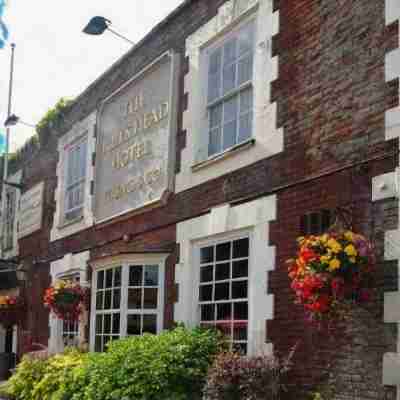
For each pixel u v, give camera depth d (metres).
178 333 9.20
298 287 6.71
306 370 7.55
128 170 12.34
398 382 6.34
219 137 10.06
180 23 11.34
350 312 6.99
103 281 11.84
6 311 17.03
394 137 6.84
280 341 8.02
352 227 7.17
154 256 10.72
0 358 17.20
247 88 9.52
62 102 16.05
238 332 8.92
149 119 11.77
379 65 7.19
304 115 8.21
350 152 7.41
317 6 8.28
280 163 8.48
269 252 8.41
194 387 8.51
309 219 7.61
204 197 9.95
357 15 7.61
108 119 13.51
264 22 9.21
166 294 10.58
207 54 10.60
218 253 9.56
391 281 6.58
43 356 12.56
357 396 6.84
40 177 17.36
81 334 13.04
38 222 16.91
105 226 13.03
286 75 8.64
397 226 6.64
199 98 10.50
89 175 14.09
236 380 7.64
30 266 17.12
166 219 10.88
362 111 7.33
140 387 8.49
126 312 10.88
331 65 7.90
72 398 9.97
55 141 16.48
